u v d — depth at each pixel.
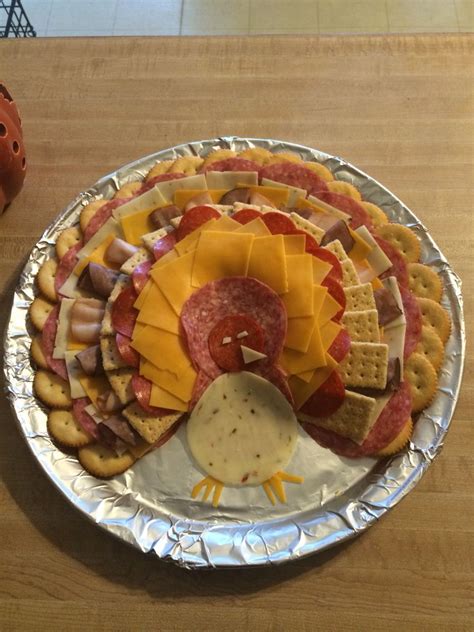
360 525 0.49
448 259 0.65
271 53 0.78
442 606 0.50
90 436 0.54
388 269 0.58
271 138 0.73
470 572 0.51
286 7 1.05
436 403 0.54
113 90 0.77
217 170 0.63
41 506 0.55
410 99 0.74
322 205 0.61
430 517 0.53
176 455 0.53
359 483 0.52
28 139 0.74
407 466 0.52
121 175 0.66
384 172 0.70
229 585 0.52
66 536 0.54
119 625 0.51
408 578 0.51
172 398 0.52
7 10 1.05
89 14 1.06
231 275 0.53
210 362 0.53
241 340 0.53
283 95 0.76
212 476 0.52
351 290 0.55
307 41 0.79
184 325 0.52
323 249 0.55
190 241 0.55
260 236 0.54
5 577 0.52
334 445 0.53
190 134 0.74
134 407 0.52
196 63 0.78
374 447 0.52
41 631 0.50
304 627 0.50
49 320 0.58
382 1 1.04
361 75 0.76
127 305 0.53
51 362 0.56
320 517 0.51
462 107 0.74
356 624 0.50
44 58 0.79
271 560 0.48
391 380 0.53
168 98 0.76
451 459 0.56
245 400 0.53
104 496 0.52
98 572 0.52
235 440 0.52
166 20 1.05
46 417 0.55
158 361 0.51
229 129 0.74
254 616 0.51
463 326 0.57
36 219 0.69
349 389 0.52
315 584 0.51
